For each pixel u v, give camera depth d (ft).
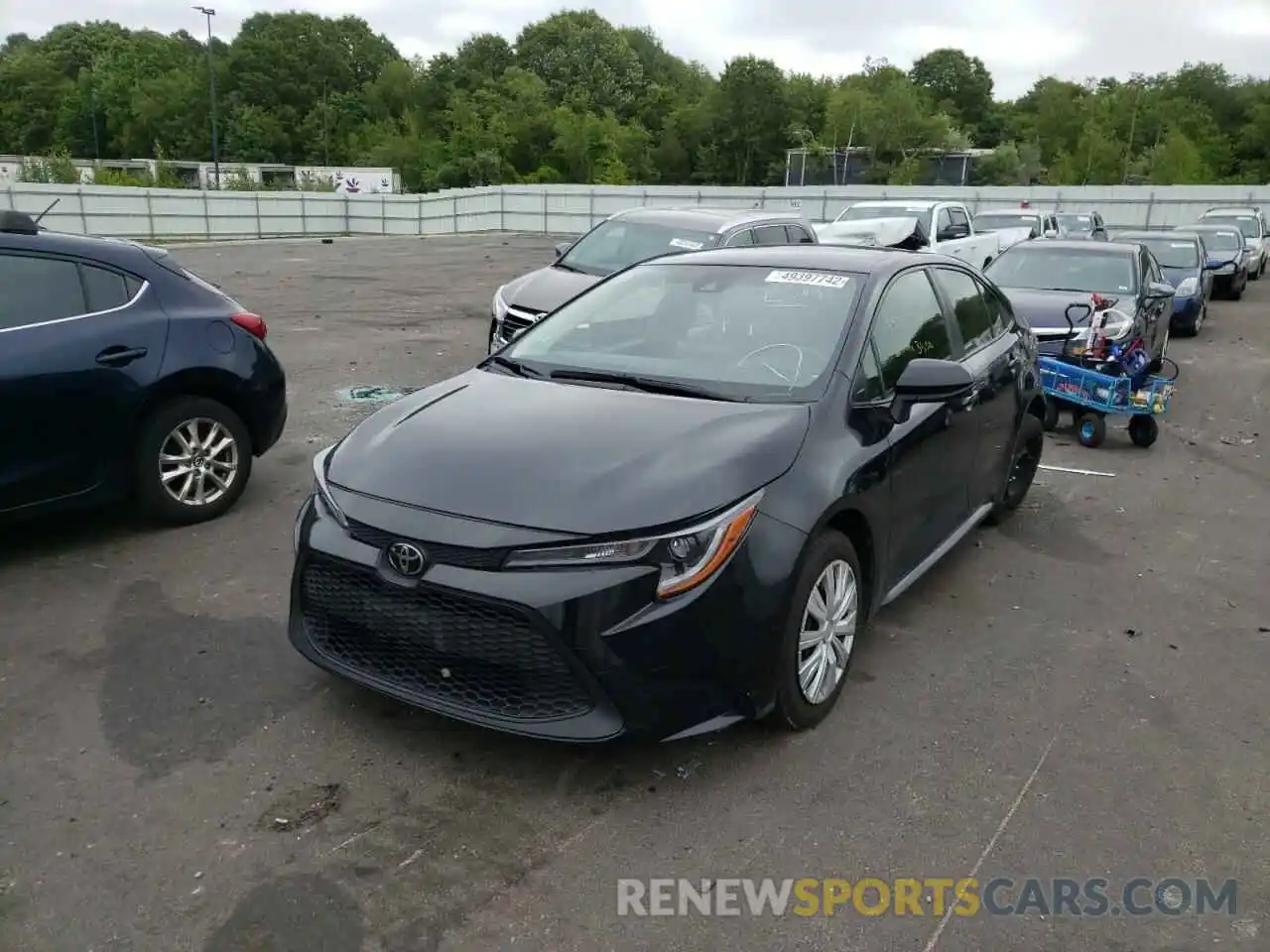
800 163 243.60
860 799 11.34
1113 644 15.53
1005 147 235.20
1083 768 12.12
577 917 9.46
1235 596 17.57
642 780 11.55
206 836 10.46
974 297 18.79
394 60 365.81
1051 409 29.19
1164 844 10.75
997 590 17.52
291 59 346.54
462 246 107.55
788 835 10.70
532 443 12.03
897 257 16.70
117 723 12.48
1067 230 75.31
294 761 11.77
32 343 16.43
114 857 10.12
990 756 12.30
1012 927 9.51
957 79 350.64
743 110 268.82
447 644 10.98
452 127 282.15
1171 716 13.41
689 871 10.13
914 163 227.20
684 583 10.75
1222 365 43.01
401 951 9.02
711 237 33.50
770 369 13.93
